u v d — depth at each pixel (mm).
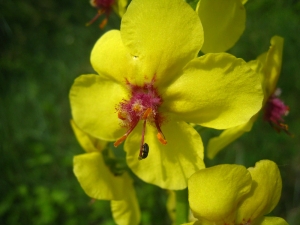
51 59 140
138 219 56
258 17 129
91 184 49
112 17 135
